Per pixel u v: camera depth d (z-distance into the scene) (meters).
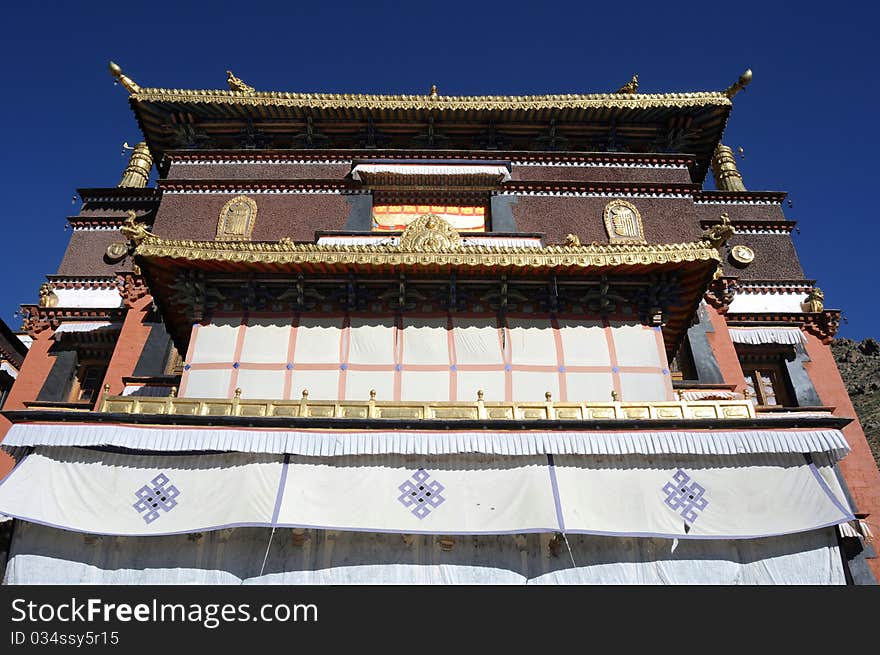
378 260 17.20
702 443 14.36
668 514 13.81
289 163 26.22
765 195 29.92
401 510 13.63
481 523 13.50
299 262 17.14
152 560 13.35
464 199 25.08
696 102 26.14
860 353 72.44
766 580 13.47
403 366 17.23
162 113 26.78
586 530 13.37
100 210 30.06
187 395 16.77
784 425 14.62
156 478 13.95
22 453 14.24
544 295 18.28
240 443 13.92
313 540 13.63
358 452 13.92
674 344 20.91
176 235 24.12
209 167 26.14
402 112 26.48
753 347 25.64
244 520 13.11
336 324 17.94
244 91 26.42
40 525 13.49
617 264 17.20
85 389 25.34
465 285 18.22
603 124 27.30
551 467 14.26
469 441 14.15
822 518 13.59
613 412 15.11
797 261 28.11
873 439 50.56
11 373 28.30
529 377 17.19
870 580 18.80
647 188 25.27
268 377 17.03
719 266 17.36
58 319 26.09
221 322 17.88
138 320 24.28
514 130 27.41
